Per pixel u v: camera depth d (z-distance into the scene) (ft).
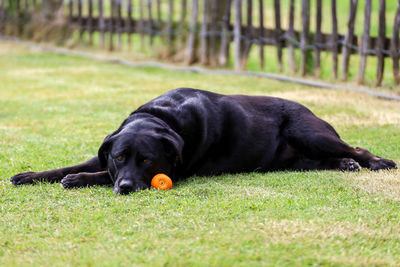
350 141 34.76
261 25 59.67
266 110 29.68
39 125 41.73
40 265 17.20
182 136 26.58
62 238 19.29
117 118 43.32
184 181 26.99
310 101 46.14
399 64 48.34
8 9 98.94
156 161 24.63
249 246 18.01
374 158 28.32
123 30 78.33
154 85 57.52
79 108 47.80
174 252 17.63
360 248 17.95
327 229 19.30
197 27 67.46
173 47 71.46
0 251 18.43
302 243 18.20
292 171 29.07
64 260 17.46
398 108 43.70
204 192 24.23
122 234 19.34
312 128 28.86
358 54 51.62
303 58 56.03
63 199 23.77
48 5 91.40
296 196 23.34
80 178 25.82
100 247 18.35
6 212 22.22
